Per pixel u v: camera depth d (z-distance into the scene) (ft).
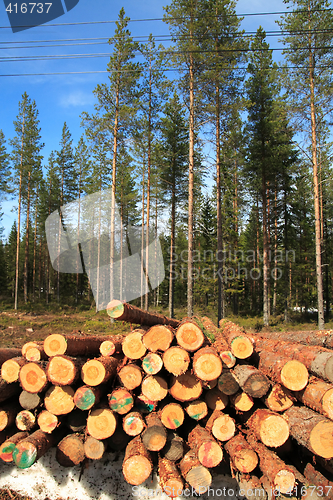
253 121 72.28
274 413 10.80
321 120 52.80
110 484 11.98
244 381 11.42
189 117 51.26
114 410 11.84
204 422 12.15
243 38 49.19
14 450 11.17
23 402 12.28
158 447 11.00
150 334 12.49
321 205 80.12
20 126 86.84
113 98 61.16
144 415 12.37
